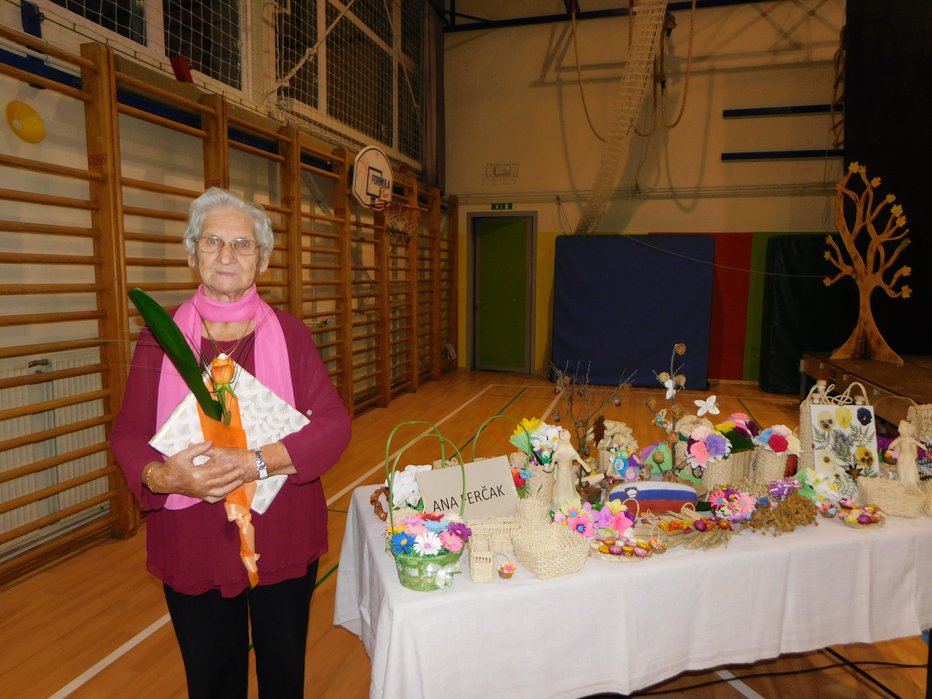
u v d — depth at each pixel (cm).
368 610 143
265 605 114
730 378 717
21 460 247
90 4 299
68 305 275
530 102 747
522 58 743
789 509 148
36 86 259
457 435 475
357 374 570
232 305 109
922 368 476
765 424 524
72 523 272
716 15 687
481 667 120
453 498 140
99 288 273
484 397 631
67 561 261
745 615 139
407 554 118
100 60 267
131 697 177
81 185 280
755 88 687
